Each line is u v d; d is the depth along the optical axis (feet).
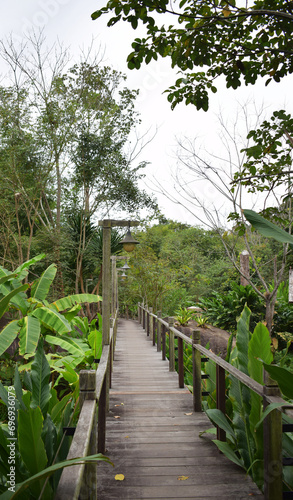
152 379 22.38
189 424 13.83
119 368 26.27
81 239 51.52
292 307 35.81
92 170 48.11
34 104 44.45
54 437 8.45
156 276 60.34
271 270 39.63
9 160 42.32
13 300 23.89
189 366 25.34
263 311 39.83
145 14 8.66
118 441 12.20
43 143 43.55
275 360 28.07
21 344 20.56
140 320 68.28
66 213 51.62
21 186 42.70
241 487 9.12
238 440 10.35
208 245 75.15
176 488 9.07
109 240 18.51
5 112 42.65
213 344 37.55
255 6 9.60
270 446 7.33
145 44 9.53
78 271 47.96
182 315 46.78
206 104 11.13
